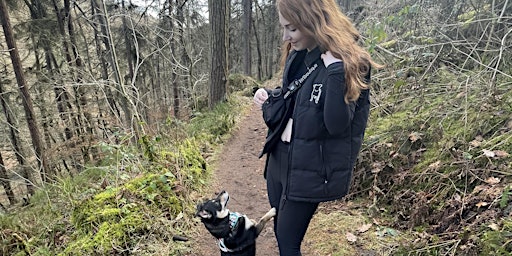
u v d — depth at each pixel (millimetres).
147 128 6105
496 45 4715
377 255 2846
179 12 14156
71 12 14586
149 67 14742
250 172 5289
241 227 2705
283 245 2205
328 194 1952
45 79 13719
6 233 3818
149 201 3781
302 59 2018
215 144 6719
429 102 4590
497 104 3643
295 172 1957
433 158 3553
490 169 2945
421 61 5355
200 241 3461
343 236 3193
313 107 1835
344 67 1675
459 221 2744
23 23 13047
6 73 13086
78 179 5914
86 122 12922
